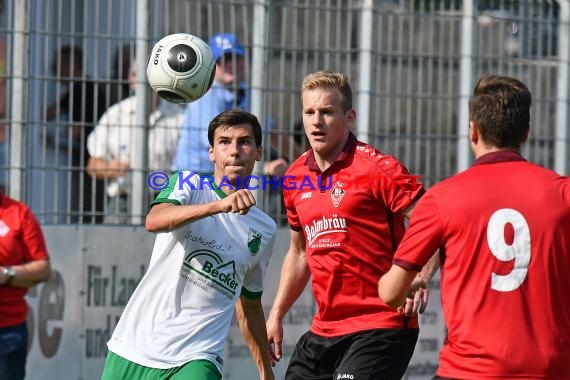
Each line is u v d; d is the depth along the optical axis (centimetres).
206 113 2859
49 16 2839
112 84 2816
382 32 2967
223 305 1942
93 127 2806
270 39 2889
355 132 2947
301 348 2148
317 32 2930
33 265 2467
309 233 2067
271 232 2003
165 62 2328
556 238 1513
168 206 1814
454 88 3011
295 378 2156
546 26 3080
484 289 1509
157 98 2844
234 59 2848
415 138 2988
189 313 1916
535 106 3083
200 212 1734
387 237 2011
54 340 2753
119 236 2805
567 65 3078
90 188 2816
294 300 2217
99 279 2794
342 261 2020
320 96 1991
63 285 2766
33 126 2761
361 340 2022
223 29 2864
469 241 1516
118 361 1909
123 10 2833
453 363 1536
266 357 2102
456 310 1527
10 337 2444
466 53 2994
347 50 2930
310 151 2078
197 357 1888
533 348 1499
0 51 2820
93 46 2795
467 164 3008
